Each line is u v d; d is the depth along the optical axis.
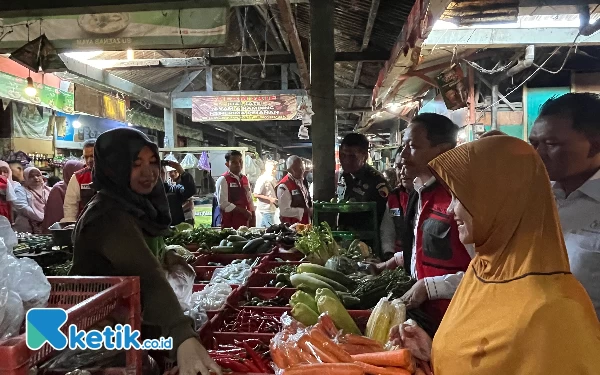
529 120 8.16
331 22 4.76
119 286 1.34
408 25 4.47
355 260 3.26
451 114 9.12
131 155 1.78
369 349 1.64
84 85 7.89
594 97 1.66
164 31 4.50
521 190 1.14
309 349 1.58
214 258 3.76
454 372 1.24
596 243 1.55
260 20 8.88
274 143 30.44
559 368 1.03
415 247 2.30
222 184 5.98
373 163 17.22
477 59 7.66
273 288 2.64
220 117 10.58
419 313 1.91
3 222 1.28
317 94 4.79
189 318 1.53
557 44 6.02
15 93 6.38
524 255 1.14
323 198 4.81
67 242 3.46
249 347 1.81
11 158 5.99
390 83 6.94
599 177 1.66
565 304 1.06
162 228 1.97
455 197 1.21
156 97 10.24
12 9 4.34
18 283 1.14
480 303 1.22
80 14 4.56
